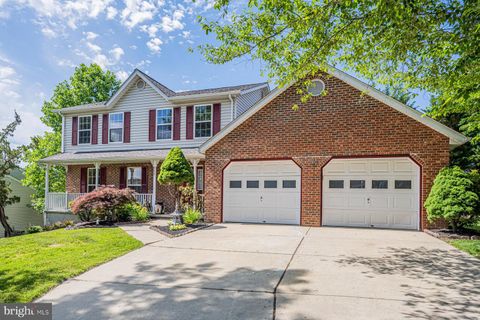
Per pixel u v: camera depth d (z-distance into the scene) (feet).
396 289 14.96
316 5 17.11
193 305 13.15
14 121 59.72
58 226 45.06
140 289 15.15
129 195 41.68
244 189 40.09
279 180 38.81
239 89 51.49
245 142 39.17
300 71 21.90
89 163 54.44
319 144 36.14
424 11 16.46
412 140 32.99
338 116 35.53
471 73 19.61
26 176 79.51
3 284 15.96
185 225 35.22
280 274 17.37
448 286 15.39
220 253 22.59
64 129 60.23
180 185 45.11
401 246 24.82
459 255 21.81
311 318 11.83
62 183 82.48
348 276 16.99
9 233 57.57
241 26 19.49
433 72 22.82
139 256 21.89
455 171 29.19
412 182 34.12
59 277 16.97
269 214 38.99
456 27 16.78
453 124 50.88
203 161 49.24
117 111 56.44
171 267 18.97
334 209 36.42
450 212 27.71
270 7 17.38
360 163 35.86
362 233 31.19
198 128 51.34
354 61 22.27
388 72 23.45
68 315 12.34
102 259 20.88
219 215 39.78
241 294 14.35
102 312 12.57
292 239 27.89
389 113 33.78
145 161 51.88
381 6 14.75
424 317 11.89
